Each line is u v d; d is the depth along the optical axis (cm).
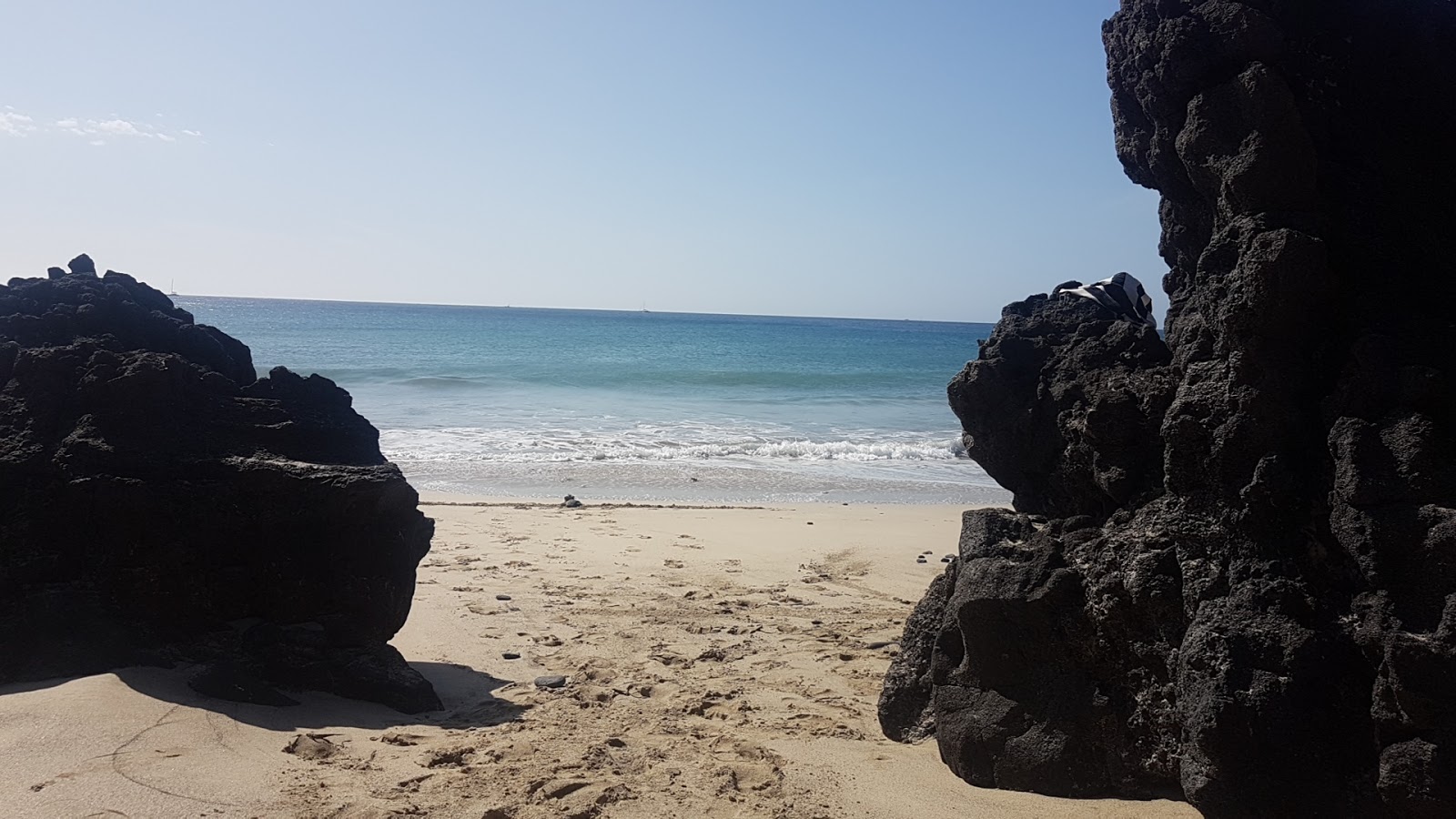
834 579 902
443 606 756
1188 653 360
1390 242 397
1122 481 434
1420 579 323
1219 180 415
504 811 390
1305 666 336
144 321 608
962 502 1450
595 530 1108
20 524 512
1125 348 480
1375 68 422
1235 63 420
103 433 533
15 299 604
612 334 7875
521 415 2270
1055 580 422
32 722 434
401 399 2523
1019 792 411
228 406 576
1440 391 351
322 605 540
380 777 421
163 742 431
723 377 3453
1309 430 373
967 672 447
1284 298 373
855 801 407
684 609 772
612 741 476
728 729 502
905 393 3186
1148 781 393
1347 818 324
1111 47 503
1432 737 306
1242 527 373
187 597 525
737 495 1462
